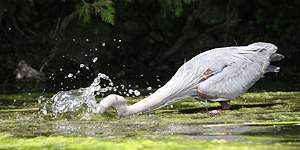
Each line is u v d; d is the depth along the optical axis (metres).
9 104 13.01
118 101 10.19
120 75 20.64
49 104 12.75
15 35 22.55
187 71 10.83
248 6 25.98
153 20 24.30
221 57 11.00
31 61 21.42
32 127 9.48
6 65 20.91
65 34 21.91
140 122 9.74
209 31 24.22
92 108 10.99
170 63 23.17
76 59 21.34
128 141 7.78
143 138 8.01
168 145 7.41
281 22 25.41
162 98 10.52
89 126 9.42
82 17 21.89
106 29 22.39
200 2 23.84
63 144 7.75
